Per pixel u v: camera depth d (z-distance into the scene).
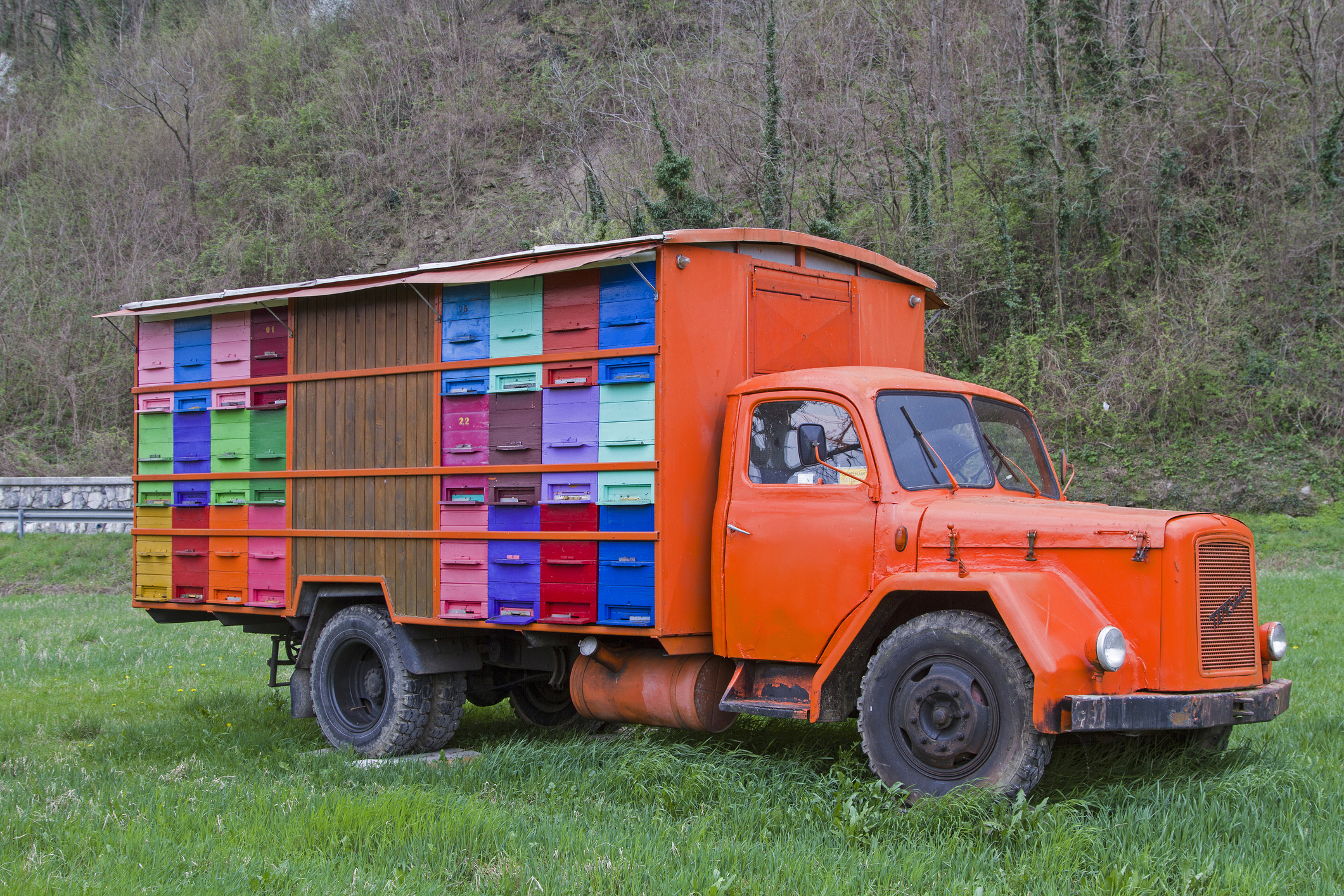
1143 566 5.73
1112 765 6.30
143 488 9.84
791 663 6.61
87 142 44.94
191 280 39.56
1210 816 5.22
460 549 7.84
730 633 6.80
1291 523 21.47
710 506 7.06
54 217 42.34
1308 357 24.45
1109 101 27.81
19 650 13.56
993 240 27.58
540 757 7.08
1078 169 27.81
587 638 7.22
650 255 6.94
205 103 45.38
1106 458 24.30
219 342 9.40
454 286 8.04
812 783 6.25
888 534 6.27
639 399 6.96
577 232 30.73
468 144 42.09
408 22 46.59
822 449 6.38
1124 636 5.68
